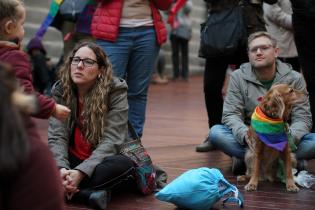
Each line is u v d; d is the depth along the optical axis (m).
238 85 8.91
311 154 8.46
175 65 30.33
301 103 8.51
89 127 7.24
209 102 10.66
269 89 8.18
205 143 10.90
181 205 6.82
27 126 3.17
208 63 10.53
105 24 9.20
